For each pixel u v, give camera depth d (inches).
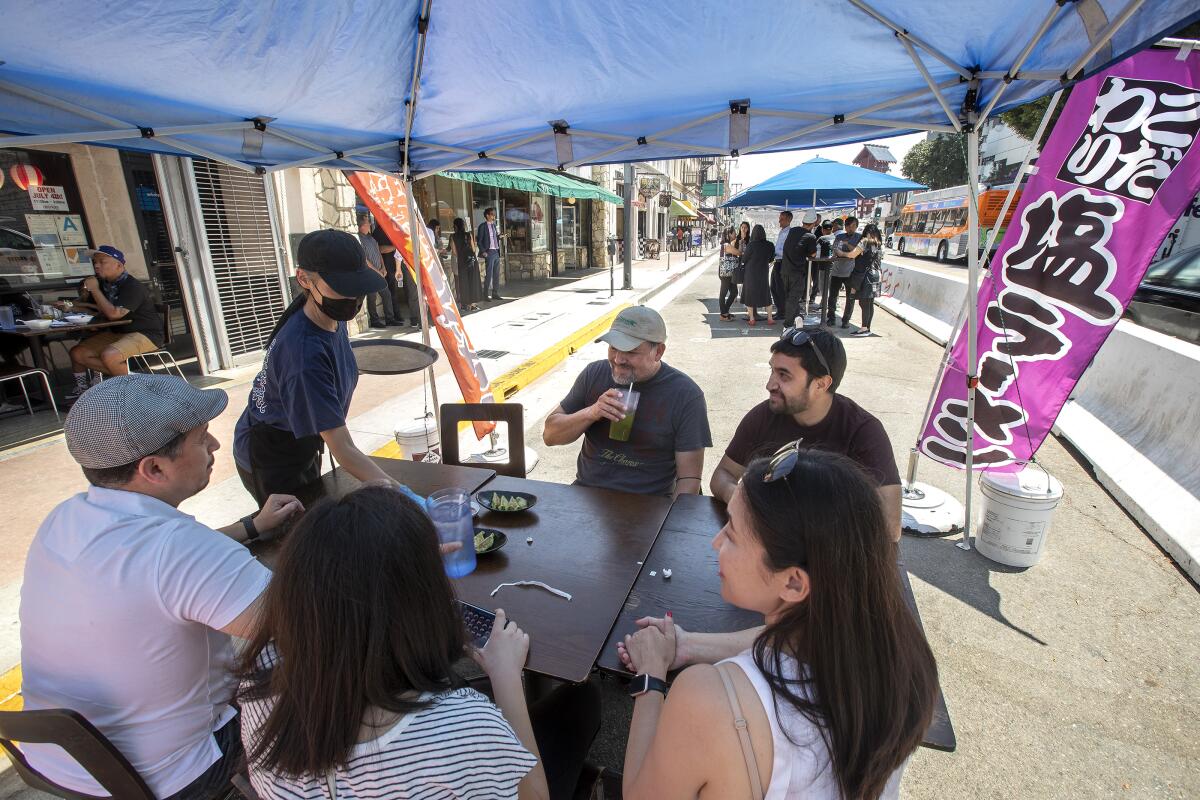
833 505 36.1
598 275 772.0
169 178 248.2
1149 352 185.5
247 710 42.1
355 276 84.2
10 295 215.2
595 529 87.7
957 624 115.3
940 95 103.4
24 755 56.7
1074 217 124.4
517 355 307.4
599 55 99.5
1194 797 80.9
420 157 151.6
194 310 263.0
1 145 86.0
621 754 88.2
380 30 90.8
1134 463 168.9
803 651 36.7
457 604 42.9
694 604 70.2
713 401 251.8
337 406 89.1
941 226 1055.6
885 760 35.9
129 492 52.8
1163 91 112.0
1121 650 108.0
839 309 518.0
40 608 50.9
